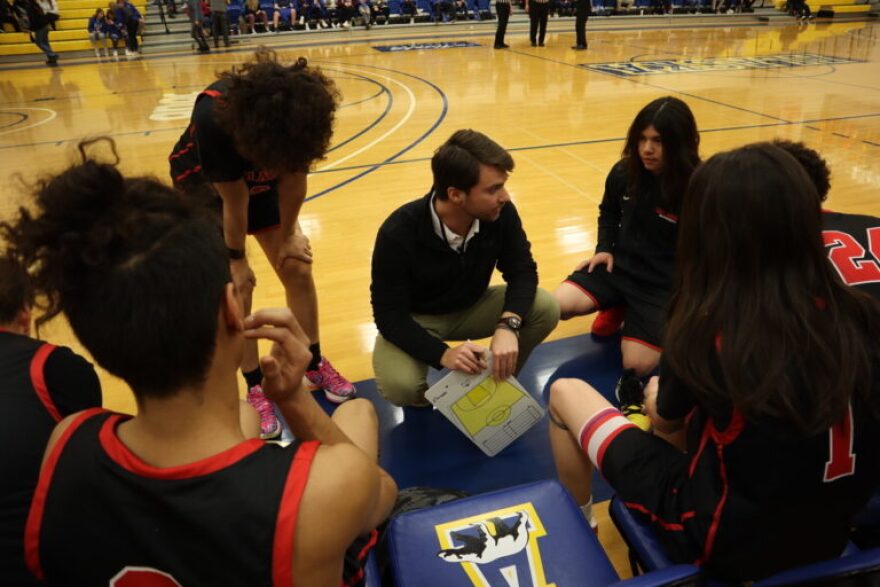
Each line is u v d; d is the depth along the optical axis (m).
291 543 0.69
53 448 0.76
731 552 1.14
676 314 1.13
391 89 9.04
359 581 1.02
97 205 0.71
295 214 2.12
